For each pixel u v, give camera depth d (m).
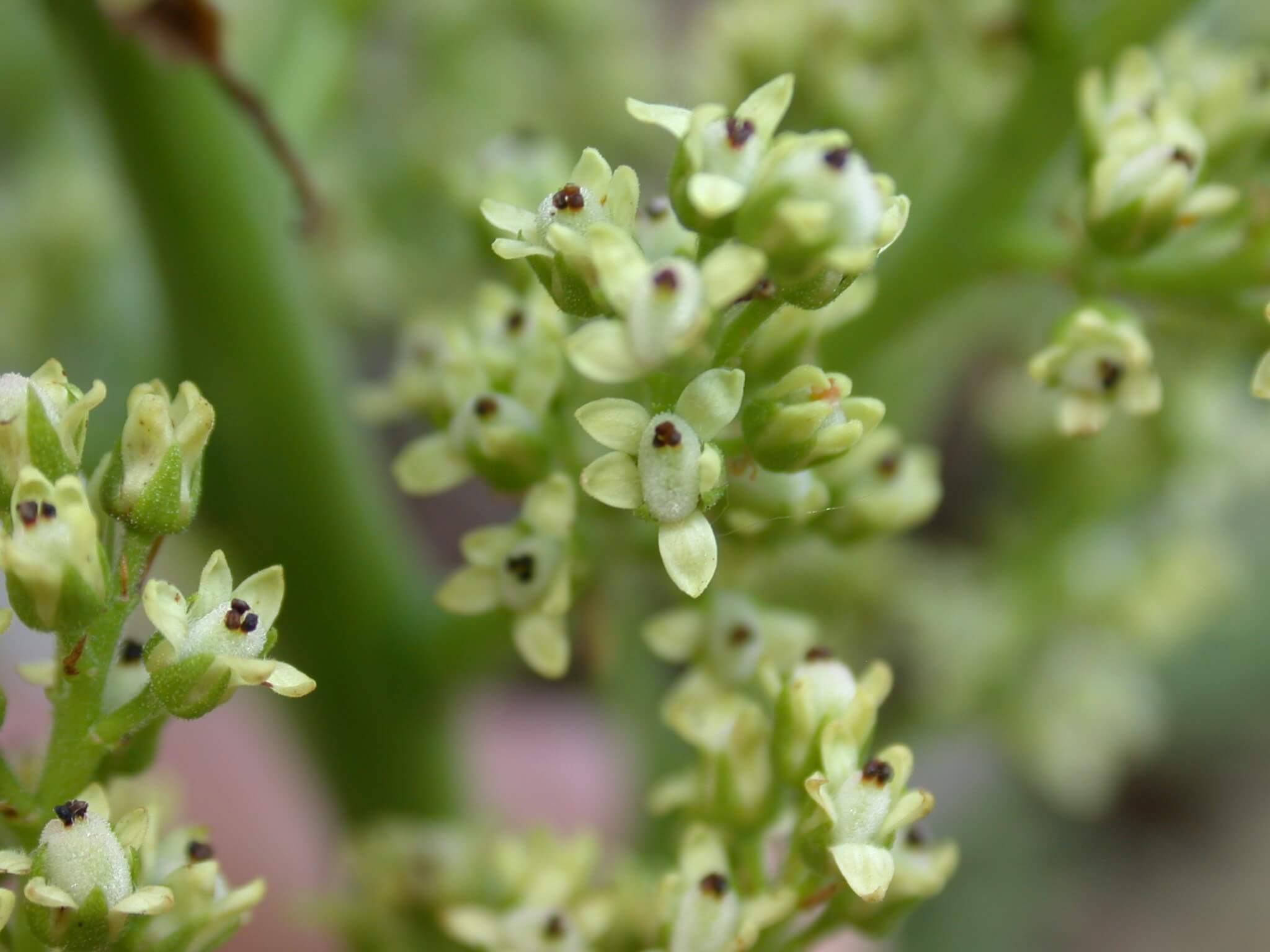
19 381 0.05
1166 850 0.19
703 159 0.05
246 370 0.07
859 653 0.10
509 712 0.19
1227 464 0.10
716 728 0.06
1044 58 0.07
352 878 0.08
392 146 0.10
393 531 0.08
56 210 0.10
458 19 0.10
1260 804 0.19
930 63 0.08
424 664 0.08
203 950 0.05
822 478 0.06
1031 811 0.18
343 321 0.10
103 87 0.07
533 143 0.07
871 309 0.07
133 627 0.07
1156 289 0.07
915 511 0.06
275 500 0.08
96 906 0.05
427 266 0.10
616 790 0.12
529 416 0.06
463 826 0.08
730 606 0.06
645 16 0.11
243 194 0.07
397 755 0.08
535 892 0.06
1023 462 0.10
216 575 0.05
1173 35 0.07
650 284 0.05
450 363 0.06
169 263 0.07
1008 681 0.10
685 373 0.05
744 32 0.08
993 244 0.07
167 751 0.17
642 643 0.09
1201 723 0.19
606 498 0.05
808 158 0.05
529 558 0.06
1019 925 0.18
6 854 0.05
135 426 0.05
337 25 0.08
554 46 0.11
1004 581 0.10
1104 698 0.10
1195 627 0.10
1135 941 0.18
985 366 0.16
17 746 0.07
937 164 0.08
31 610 0.05
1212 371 0.09
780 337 0.06
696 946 0.06
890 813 0.06
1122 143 0.06
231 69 0.07
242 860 0.16
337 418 0.08
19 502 0.05
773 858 0.06
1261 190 0.06
